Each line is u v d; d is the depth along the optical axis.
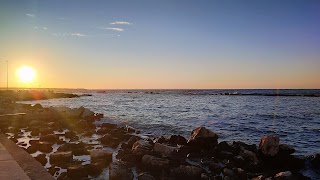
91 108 44.47
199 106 49.72
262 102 63.31
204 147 13.33
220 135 19.61
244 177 9.80
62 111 25.42
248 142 17.19
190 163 11.31
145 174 9.00
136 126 23.42
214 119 29.28
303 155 13.60
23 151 9.17
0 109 26.22
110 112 37.06
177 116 32.12
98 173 9.50
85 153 12.02
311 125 25.00
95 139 16.12
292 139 18.34
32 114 23.72
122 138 16.00
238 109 42.94
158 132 20.48
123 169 9.20
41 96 79.38
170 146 12.41
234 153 12.60
